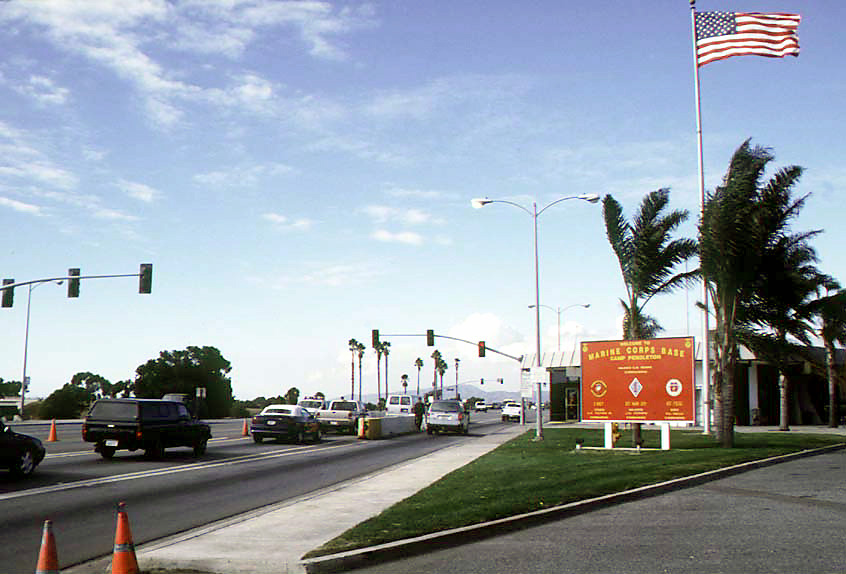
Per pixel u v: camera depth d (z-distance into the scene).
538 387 34.91
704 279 27.72
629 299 30.69
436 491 15.35
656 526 11.61
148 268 35.59
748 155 27.28
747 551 9.62
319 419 40.28
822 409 53.72
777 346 31.25
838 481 17.12
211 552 9.72
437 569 9.05
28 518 12.77
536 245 37.66
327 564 9.12
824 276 38.50
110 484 17.52
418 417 48.34
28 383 60.72
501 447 28.95
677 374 26.52
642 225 29.91
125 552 8.35
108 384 113.25
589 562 9.20
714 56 31.11
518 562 9.31
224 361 90.56
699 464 19.39
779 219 27.47
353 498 15.08
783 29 30.31
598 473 17.61
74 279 37.38
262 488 17.36
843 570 8.52
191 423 25.83
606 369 27.42
